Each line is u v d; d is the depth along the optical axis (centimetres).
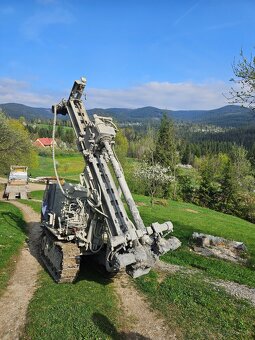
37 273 1161
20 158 4284
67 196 1155
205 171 6003
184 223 2795
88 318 859
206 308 1001
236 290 1230
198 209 4278
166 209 3653
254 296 1182
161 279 1220
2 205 2595
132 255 875
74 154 10506
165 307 975
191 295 1083
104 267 1165
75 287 1041
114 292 1048
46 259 1250
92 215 1071
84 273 1176
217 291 1165
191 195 5691
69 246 1069
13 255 1324
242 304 1074
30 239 1627
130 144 9144
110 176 1024
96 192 1017
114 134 1042
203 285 1211
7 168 4144
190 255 1689
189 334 838
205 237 1914
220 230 2711
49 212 1314
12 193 3369
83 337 779
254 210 5153
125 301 998
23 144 4269
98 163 1052
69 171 7881
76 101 1190
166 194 5600
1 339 762
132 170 5203
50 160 9381
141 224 945
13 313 873
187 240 1998
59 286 1036
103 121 1069
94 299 972
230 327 896
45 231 1291
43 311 870
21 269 1199
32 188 4247
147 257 916
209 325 893
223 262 1623
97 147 1055
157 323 882
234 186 5378
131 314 920
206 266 1549
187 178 5941
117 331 826
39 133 14175
